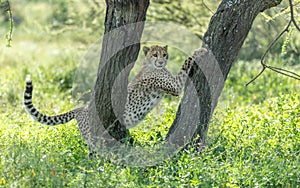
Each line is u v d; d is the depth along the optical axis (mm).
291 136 11359
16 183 8727
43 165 9039
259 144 10914
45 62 24297
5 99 18797
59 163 9422
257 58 22938
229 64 10906
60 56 24797
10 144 10430
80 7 21625
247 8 10672
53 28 22953
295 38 20047
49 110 16453
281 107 13078
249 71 22000
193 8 20078
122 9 10070
